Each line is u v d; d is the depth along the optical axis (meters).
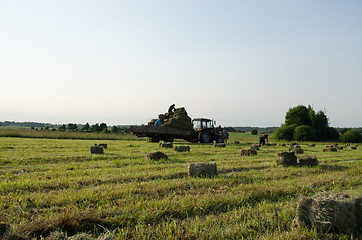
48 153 11.11
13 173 7.09
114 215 3.86
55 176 6.52
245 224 3.73
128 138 28.48
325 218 3.52
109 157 10.37
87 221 3.61
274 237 3.37
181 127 20.88
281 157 8.73
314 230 3.52
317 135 37.53
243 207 4.34
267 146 21.08
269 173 7.15
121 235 3.33
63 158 9.69
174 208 4.20
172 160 9.81
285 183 5.91
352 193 5.19
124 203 4.43
